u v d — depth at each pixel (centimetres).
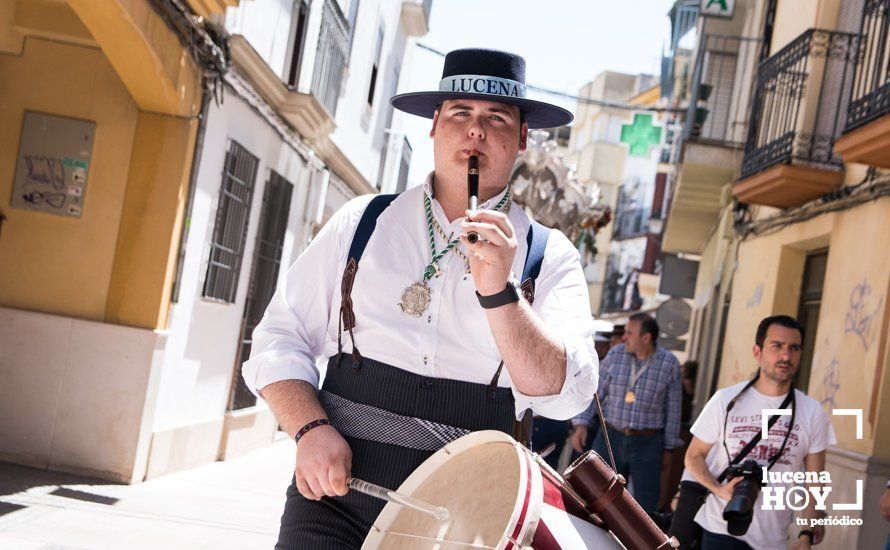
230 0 883
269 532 763
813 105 1106
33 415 863
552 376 233
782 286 1141
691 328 2078
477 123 261
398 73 2216
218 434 1151
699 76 1562
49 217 884
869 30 952
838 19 1116
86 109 888
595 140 4666
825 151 1069
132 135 885
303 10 1248
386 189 2289
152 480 917
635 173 4238
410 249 260
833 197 981
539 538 208
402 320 255
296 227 1443
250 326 1257
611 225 4453
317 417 244
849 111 852
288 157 1312
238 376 1223
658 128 2667
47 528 648
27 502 718
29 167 886
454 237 258
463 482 224
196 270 989
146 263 879
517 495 200
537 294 260
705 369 1656
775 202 1120
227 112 1017
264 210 1247
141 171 884
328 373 263
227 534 726
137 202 882
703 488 560
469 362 253
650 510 866
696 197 1658
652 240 3925
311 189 1492
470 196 242
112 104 887
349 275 261
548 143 1193
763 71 1206
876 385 793
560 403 241
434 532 221
